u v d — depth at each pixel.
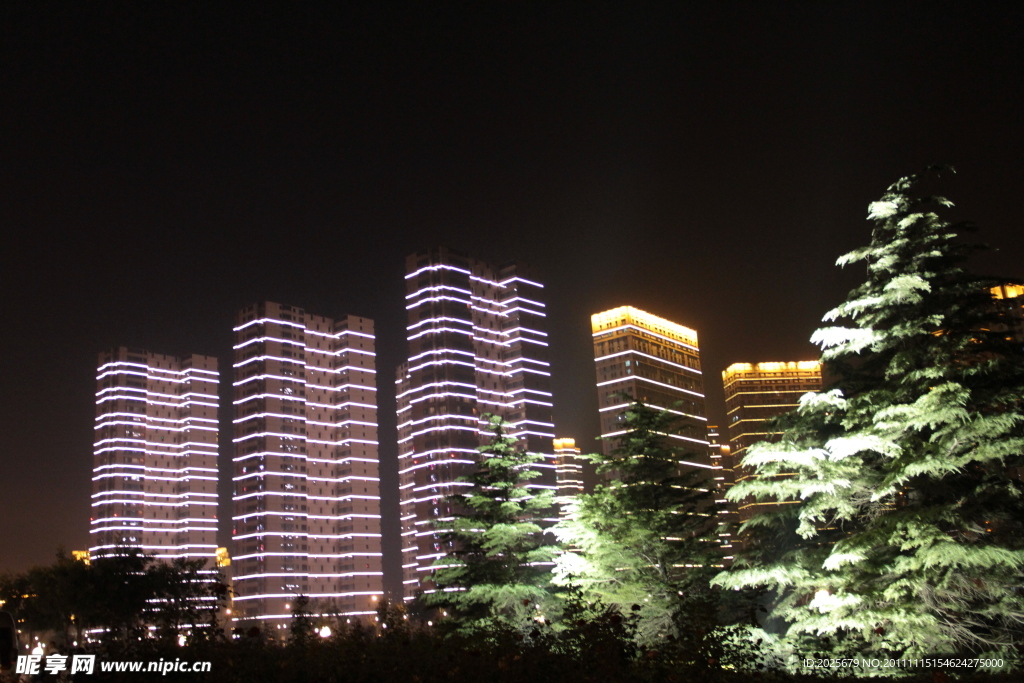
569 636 19.05
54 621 62.91
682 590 42.41
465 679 16.80
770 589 35.94
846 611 30.89
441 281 195.50
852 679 22.80
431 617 99.81
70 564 64.75
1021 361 31.61
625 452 48.62
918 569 29.92
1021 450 29.14
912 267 34.28
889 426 32.12
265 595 198.75
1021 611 28.50
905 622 28.72
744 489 35.16
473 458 183.88
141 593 63.03
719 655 18.44
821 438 37.69
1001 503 30.56
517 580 49.28
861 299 34.56
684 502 46.50
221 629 19.91
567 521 47.72
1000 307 33.62
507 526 49.06
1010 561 27.70
